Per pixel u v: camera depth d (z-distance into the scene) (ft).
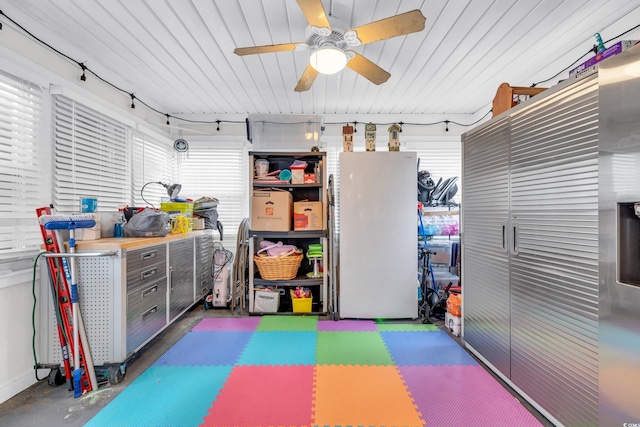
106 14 6.53
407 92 11.03
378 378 6.33
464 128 13.53
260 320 9.87
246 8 6.32
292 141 10.71
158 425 5.00
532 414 5.22
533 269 5.31
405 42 7.68
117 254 6.26
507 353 6.05
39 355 6.27
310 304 10.41
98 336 6.27
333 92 11.01
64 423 5.07
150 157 11.64
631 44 4.30
